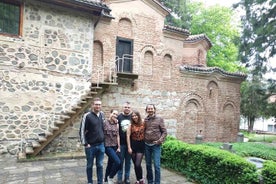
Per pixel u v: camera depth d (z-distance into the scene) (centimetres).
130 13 1356
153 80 1434
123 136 638
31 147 935
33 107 958
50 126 991
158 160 606
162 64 1474
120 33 1331
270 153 1235
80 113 1010
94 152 582
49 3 973
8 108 912
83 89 1065
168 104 1491
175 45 1530
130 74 1254
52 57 997
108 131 612
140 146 624
